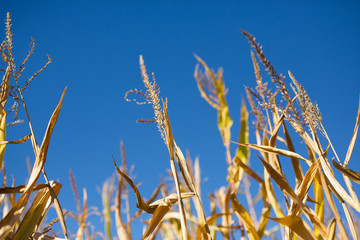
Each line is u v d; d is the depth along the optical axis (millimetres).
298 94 1641
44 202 1645
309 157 1799
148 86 1688
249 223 1873
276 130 1821
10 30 1732
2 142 1673
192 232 2426
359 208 1532
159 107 1687
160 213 1681
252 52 1770
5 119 1727
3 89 1699
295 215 1653
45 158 1653
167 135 1674
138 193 1695
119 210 2545
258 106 1783
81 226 2486
